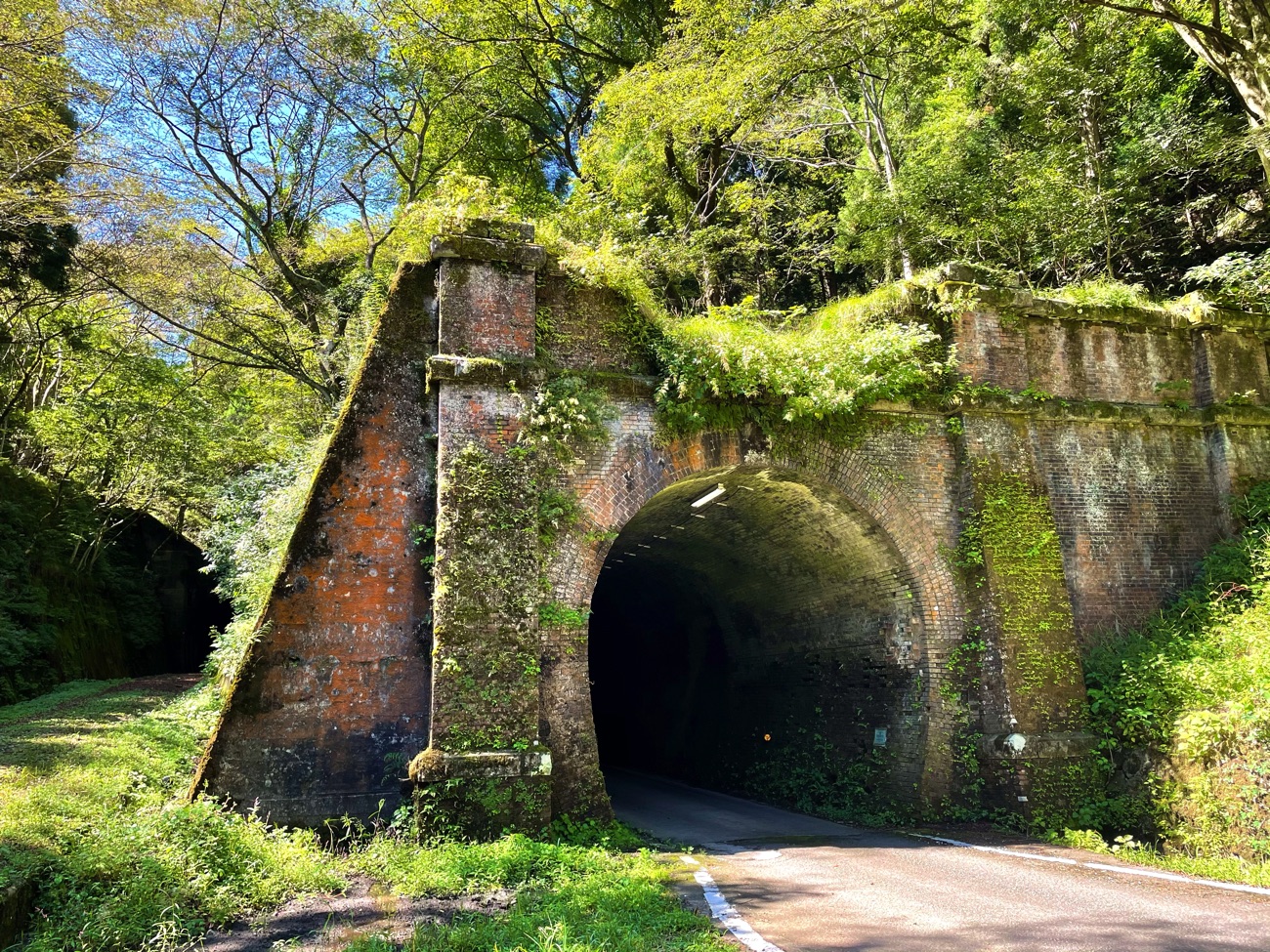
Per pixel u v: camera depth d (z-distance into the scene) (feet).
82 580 75.31
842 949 17.42
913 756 36.88
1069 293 41.63
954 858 28.30
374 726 29.43
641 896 21.52
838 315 39.52
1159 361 42.06
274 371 74.84
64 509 73.31
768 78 49.75
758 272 80.94
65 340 77.20
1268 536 37.65
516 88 79.87
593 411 33.37
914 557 37.04
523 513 31.04
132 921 19.29
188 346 77.36
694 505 42.45
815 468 36.40
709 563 52.24
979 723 35.68
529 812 28.40
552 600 31.71
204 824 24.58
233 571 48.34
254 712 28.63
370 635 30.04
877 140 80.43
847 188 81.46
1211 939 17.95
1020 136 66.59
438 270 33.60
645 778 62.95
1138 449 40.68
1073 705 35.09
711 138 70.85
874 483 37.04
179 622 93.71
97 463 75.92
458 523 30.19
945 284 39.34
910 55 68.59
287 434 71.72
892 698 39.22
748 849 32.07
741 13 47.96
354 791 28.73
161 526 94.68
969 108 73.20
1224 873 25.54
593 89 81.46
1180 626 36.96
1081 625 37.88
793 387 35.94
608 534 33.09
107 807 25.40
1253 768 28.73
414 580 30.86
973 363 38.55
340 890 23.71
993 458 37.81
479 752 28.43
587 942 17.47
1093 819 32.86
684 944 17.51
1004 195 62.69
